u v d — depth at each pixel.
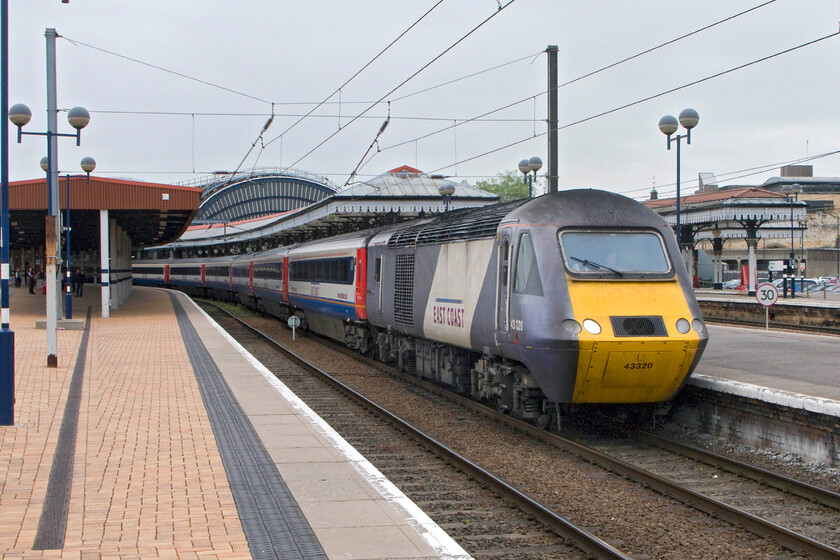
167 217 36.59
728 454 10.91
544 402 12.05
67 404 12.40
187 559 5.80
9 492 7.57
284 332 30.95
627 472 9.59
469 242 13.55
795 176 93.94
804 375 12.55
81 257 78.25
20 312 33.00
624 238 11.57
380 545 6.12
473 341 13.36
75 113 18.75
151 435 10.20
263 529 6.50
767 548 7.12
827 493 8.39
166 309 36.53
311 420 11.22
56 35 23.70
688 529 7.66
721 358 14.97
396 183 30.75
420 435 11.47
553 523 7.54
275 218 49.03
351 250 22.14
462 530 7.59
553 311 10.89
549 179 20.56
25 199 29.36
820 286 52.22
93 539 6.23
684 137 20.02
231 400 12.84
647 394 11.30
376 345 21.53
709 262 63.28
